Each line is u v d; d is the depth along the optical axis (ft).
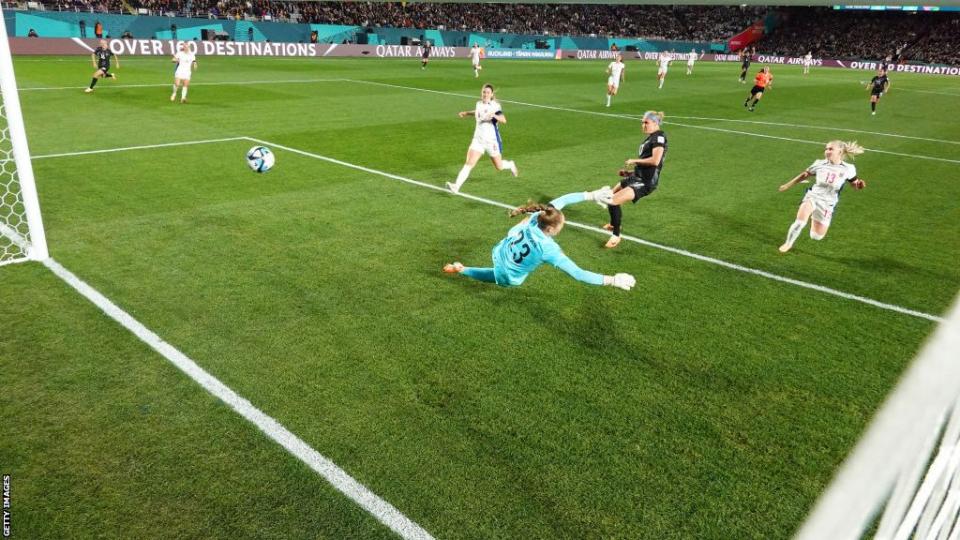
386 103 60.54
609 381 14.51
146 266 19.66
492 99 29.09
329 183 30.37
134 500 10.37
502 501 10.69
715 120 60.59
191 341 15.40
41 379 13.55
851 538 2.83
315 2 145.18
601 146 44.06
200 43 108.06
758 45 217.15
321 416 12.75
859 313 18.92
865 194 33.60
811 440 12.73
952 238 26.50
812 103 79.77
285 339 15.72
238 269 19.79
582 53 177.99
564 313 17.88
